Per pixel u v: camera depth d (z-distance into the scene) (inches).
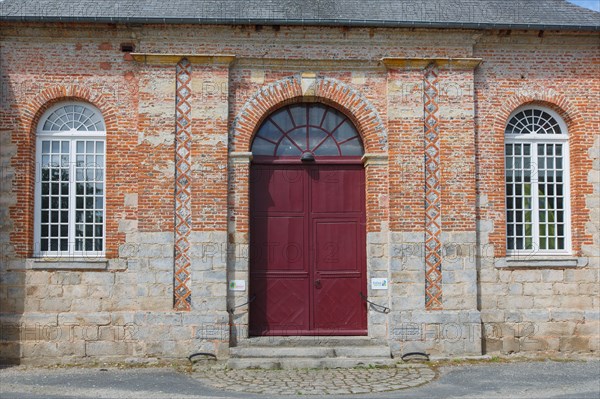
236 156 468.8
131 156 467.8
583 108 488.7
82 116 479.2
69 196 474.0
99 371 431.8
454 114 475.8
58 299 458.9
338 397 365.1
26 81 468.1
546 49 490.6
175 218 461.4
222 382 401.1
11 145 463.8
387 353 455.8
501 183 479.8
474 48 486.6
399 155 471.5
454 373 421.7
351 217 485.4
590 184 485.1
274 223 482.9
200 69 470.3
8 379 408.8
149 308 455.8
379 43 478.3
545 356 470.6
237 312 462.0
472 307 465.4
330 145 490.9
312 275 481.4
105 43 472.4
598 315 476.7
